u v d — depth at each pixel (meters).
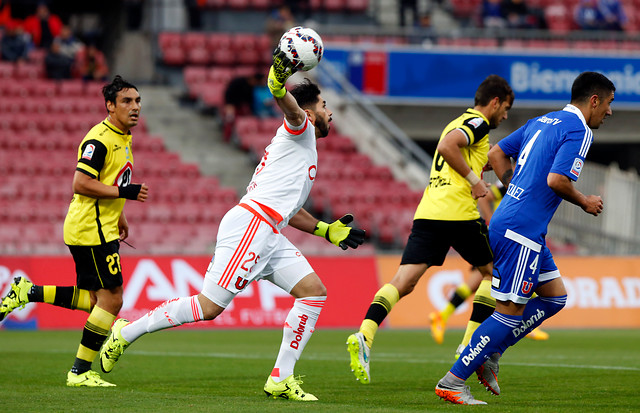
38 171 62.84
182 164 65.25
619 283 55.31
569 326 53.81
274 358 31.70
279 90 19.05
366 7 91.44
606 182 65.56
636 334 48.34
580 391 22.12
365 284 52.66
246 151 70.19
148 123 73.25
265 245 19.91
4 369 26.98
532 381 24.53
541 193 19.47
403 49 74.44
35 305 48.69
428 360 31.75
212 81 78.44
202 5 87.44
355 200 64.00
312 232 21.11
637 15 95.06
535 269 19.48
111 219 22.34
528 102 75.81
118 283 22.33
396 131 69.94
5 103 69.19
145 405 18.09
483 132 23.42
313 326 20.30
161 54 81.94
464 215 24.69
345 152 69.88
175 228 58.78
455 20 92.69
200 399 19.38
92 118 69.38
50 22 81.19
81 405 18.06
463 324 53.34
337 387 23.05
